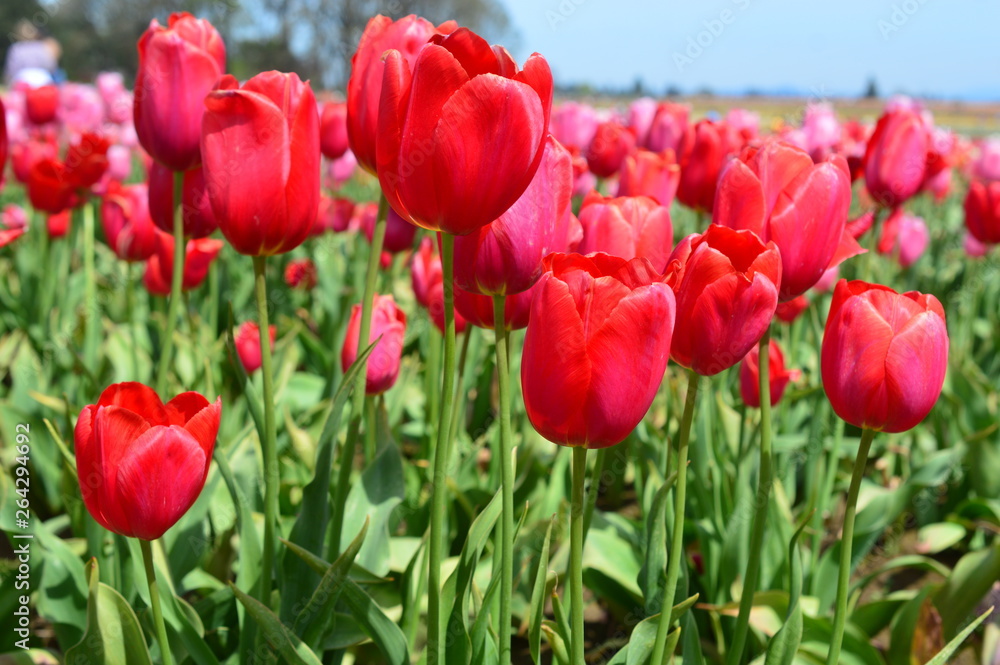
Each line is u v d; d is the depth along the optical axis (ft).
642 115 16.16
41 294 14.28
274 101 4.33
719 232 4.06
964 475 10.78
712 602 7.80
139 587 5.68
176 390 9.80
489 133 3.39
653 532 5.25
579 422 3.56
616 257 3.60
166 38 5.24
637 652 4.57
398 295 17.03
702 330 3.85
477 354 10.06
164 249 9.42
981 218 12.36
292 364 11.26
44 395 9.42
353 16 61.21
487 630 5.01
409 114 3.46
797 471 10.73
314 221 4.65
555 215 4.04
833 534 9.84
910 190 8.73
